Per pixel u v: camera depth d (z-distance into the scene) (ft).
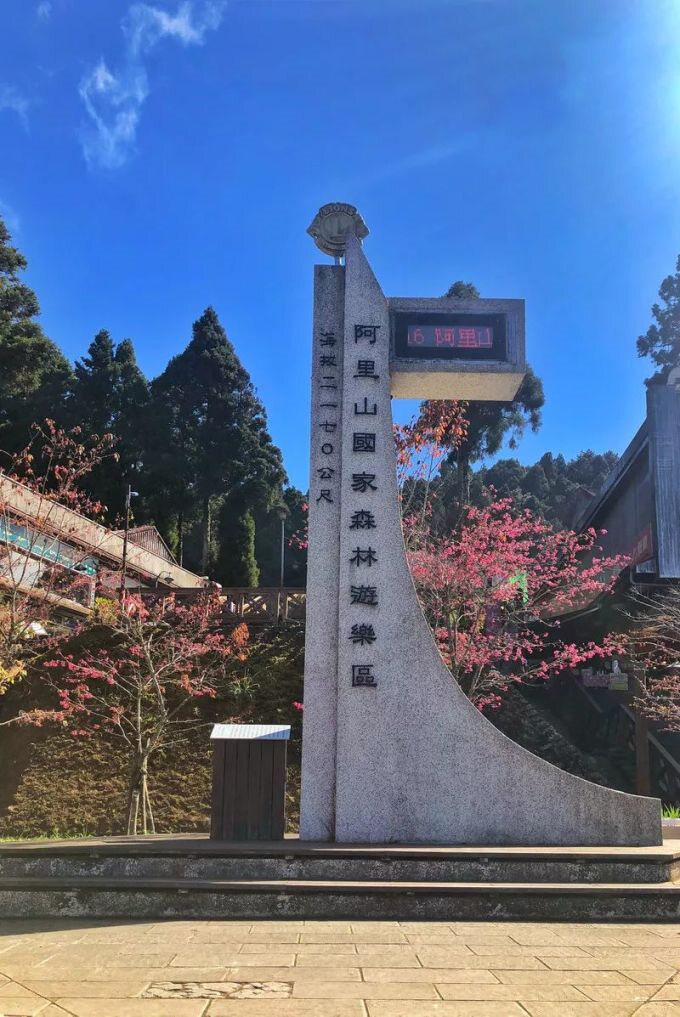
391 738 22.54
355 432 24.48
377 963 15.19
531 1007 12.72
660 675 47.21
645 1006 12.79
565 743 54.34
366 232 26.17
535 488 137.18
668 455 47.98
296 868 20.15
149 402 130.21
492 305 25.36
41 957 15.65
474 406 79.97
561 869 20.21
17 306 114.01
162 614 42.55
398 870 20.11
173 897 19.34
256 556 158.30
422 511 39.96
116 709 38.88
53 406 122.11
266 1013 12.34
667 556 46.52
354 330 25.04
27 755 47.75
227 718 49.39
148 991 13.44
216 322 140.67
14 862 20.16
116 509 123.95
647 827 21.98
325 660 23.44
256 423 137.08
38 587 39.81
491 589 39.17
